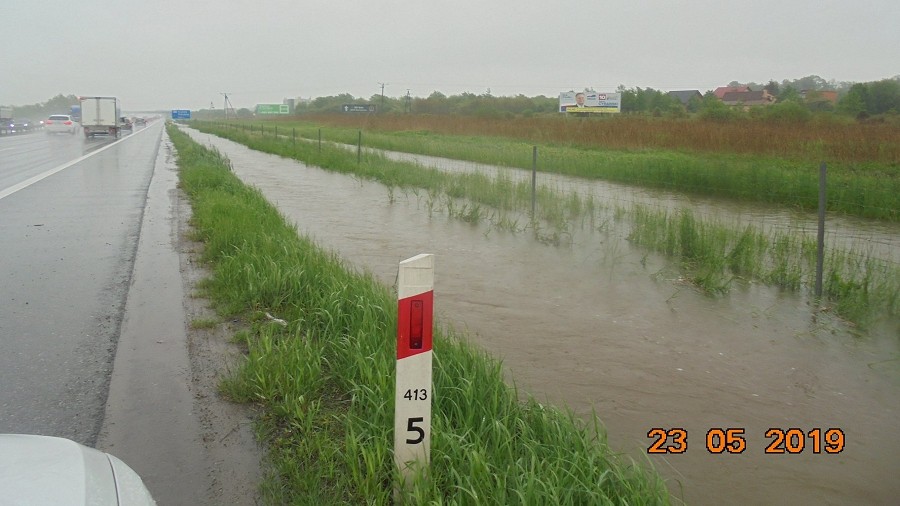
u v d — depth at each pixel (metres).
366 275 7.86
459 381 4.66
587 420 4.89
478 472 3.61
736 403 5.30
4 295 7.82
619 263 9.73
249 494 3.87
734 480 4.23
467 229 12.35
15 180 20.44
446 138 43.38
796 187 16.11
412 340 3.54
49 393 5.19
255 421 4.69
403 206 15.22
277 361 5.27
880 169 21.33
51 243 10.85
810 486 4.20
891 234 12.50
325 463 3.99
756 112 41.03
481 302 7.80
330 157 26.78
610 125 37.69
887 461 4.51
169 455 4.28
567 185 18.45
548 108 80.75
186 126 106.31
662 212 12.93
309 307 6.90
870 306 7.58
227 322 6.82
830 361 6.22
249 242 9.37
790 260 9.68
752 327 7.11
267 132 60.28
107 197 16.55
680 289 8.49
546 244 11.02
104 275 8.77
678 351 6.37
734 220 13.38
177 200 15.98
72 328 6.68
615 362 6.05
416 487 3.47
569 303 7.82
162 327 6.71
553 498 3.36
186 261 9.57
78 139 50.22
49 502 2.24
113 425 4.68
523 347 6.38
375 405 4.41
